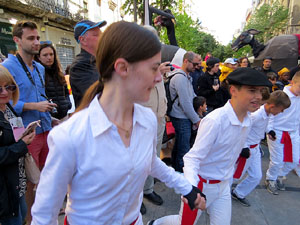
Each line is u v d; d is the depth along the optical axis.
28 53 2.24
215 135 1.53
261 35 17.92
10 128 1.60
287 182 3.39
